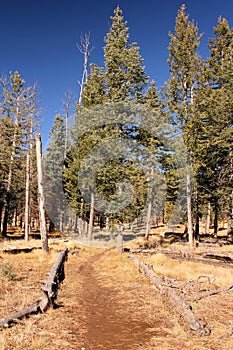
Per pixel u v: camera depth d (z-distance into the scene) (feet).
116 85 68.59
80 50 96.78
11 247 64.75
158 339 18.57
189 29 75.36
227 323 20.92
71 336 19.04
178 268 42.86
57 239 84.23
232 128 70.08
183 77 76.23
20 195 113.50
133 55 68.28
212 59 86.63
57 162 82.84
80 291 31.07
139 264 41.86
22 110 96.84
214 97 73.00
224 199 79.82
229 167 79.97
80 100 90.79
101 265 48.73
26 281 32.83
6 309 22.85
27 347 16.89
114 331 20.17
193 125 71.00
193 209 85.30
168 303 24.71
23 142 97.25
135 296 28.68
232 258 50.96
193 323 19.52
